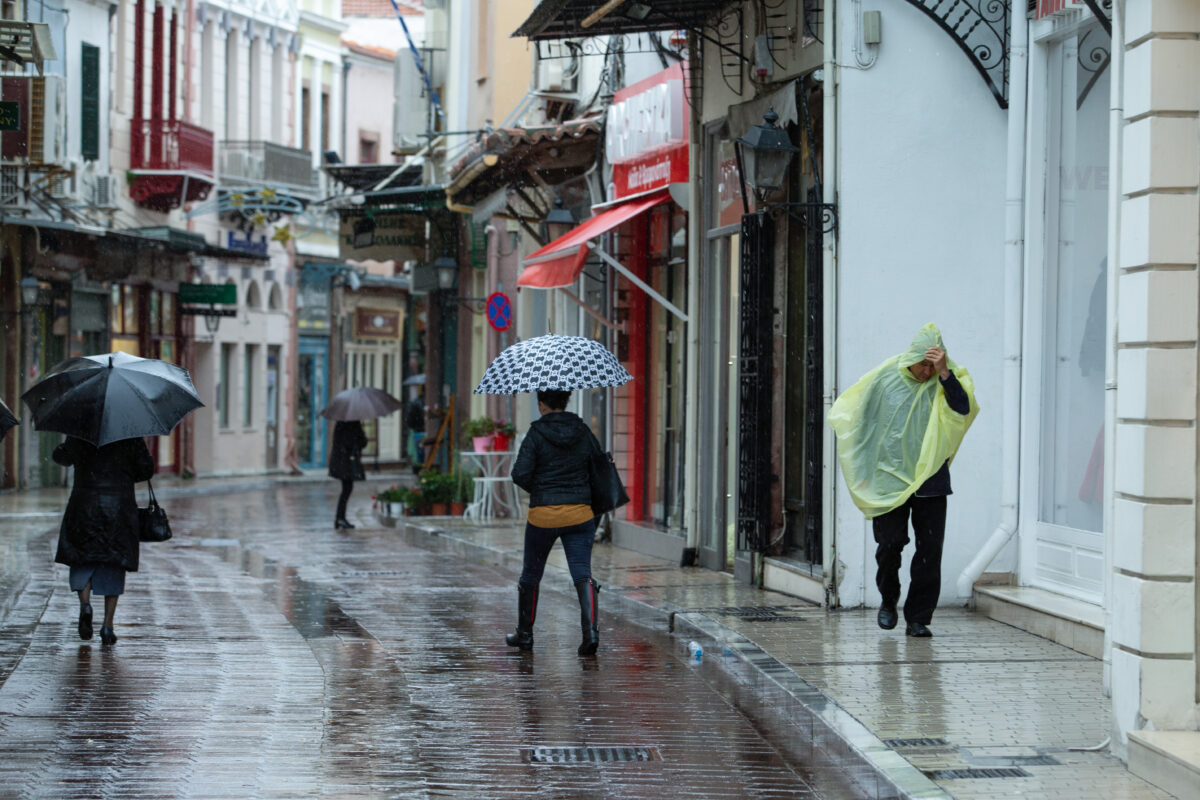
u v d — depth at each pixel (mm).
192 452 73938
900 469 18953
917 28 21609
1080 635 18062
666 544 29766
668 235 31484
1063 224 20594
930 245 21672
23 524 44812
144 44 69125
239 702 16312
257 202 74438
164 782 12875
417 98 60469
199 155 70312
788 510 24703
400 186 61406
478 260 51438
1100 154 19625
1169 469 12703
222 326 76438
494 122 50812
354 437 44750
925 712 14750
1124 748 12891
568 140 34969
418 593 26625
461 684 17641
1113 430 13430
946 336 21672
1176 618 12703
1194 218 12617
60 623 22016
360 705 16312
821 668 16984
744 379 24766
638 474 33219
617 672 18547
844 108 21531
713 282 28016
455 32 57531
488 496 43938
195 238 67125
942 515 19031
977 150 21734
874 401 19203
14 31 33844
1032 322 20953
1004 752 13227
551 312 41031
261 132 80125
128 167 68062
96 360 20422
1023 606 19531
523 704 16547
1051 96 20859
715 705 16609
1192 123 12609
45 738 14438
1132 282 12938
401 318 93188
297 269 83688
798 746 14695
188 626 21891
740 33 25703
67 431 19578
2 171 52156
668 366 31547
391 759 13930
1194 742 12242
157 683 17328
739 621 20703
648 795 12883
